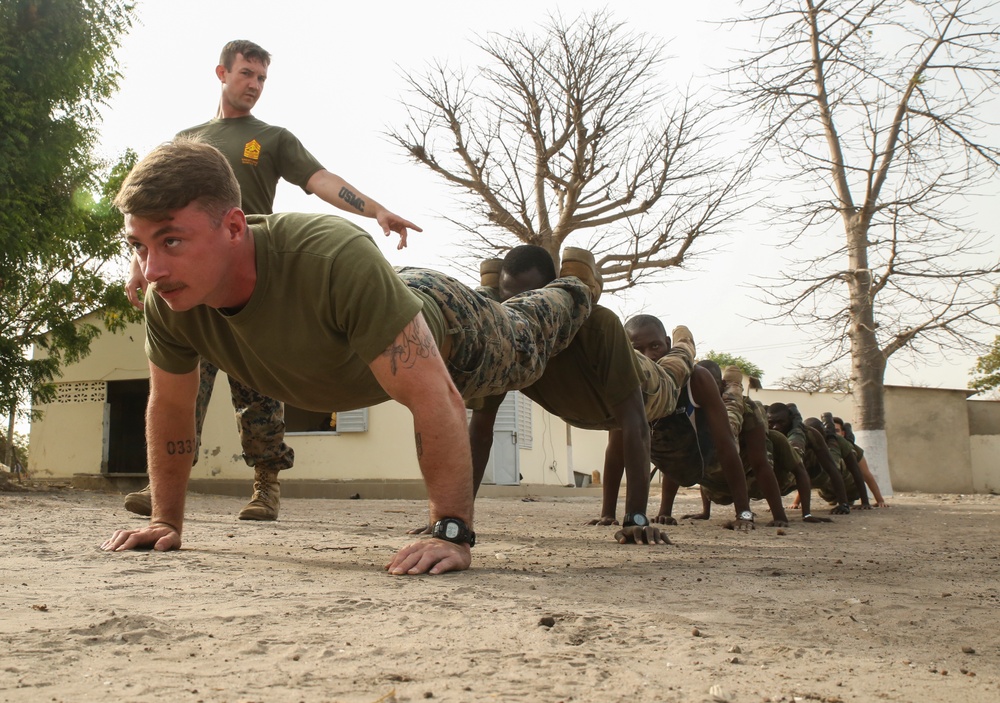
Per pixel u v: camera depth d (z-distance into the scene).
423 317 3.07
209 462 16.45
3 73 10.09
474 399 4.86
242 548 3.69
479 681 1.64
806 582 3.20
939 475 27.00
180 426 3.50
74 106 11.04
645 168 19.11
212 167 2.62
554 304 4.27
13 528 4.46
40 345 12.70
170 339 3.27
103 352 17.16
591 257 4.69
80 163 11.23
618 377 4.68
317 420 18.53
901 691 1.70
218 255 2.66
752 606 2.59
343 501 11.88
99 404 17.22
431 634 2.02
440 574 2.91
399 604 2.36
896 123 17.69
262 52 5.41
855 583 3.22
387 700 1.50
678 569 3.44
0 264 10.52
